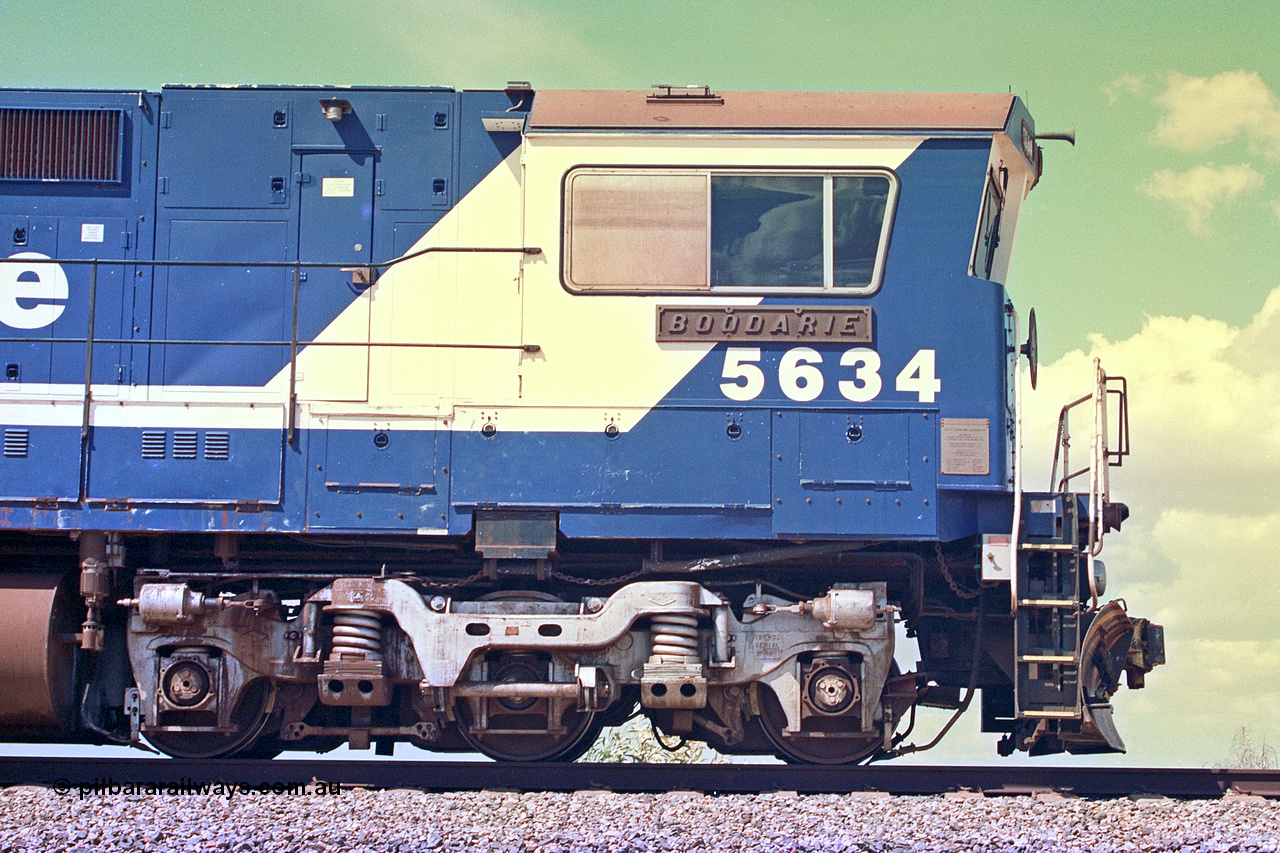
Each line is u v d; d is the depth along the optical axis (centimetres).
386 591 1817
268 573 1873
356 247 1934
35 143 1983
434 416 1853
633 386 1833
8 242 1959
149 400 1881
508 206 1912
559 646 1798
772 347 1836
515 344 1855
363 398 1872
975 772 1808
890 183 1845
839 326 1830
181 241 1955
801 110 1867
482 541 1830
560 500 1820
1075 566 1834
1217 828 1518
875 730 1878
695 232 1842
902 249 1842
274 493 1855
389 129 1956
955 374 1830
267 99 1978
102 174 1973
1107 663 1877
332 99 1945
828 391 1828
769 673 1844
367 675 1809
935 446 1820
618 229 1850
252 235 1950
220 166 1969
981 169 1847
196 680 1828
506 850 1392
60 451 1873
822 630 1847
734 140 1845
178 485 1859
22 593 1844
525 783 1784
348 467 1855
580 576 1959
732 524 1816
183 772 1792
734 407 1823
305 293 1916
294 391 1866
